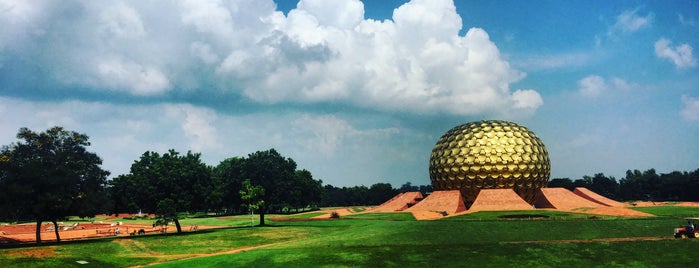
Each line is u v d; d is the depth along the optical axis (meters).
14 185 50.50
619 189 139.12
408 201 85.75
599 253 37.66
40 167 53.25
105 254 45.72
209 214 130.12
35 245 51.16
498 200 73.25
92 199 56.41
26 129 55.81
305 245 44.44
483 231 48.47
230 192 107.69
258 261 37.19
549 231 47.94
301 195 120.75
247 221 83.31
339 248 40.75
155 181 68.75
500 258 36.81
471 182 80.25
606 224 50.94
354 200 167.50
